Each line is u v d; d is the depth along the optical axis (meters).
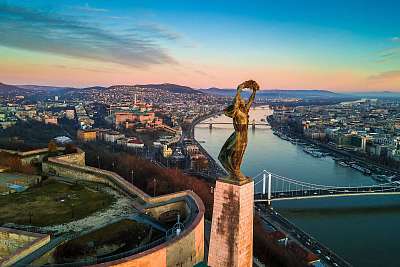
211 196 199.25
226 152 50.62
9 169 169.25
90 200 130.38
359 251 183.00
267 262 146.50
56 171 169.50
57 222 109.19
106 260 88.25
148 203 127.25
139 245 100.44
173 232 101.88
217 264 51.59
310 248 180.00
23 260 85.19
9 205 123.88
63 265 84.50
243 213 50.31
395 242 194.00
